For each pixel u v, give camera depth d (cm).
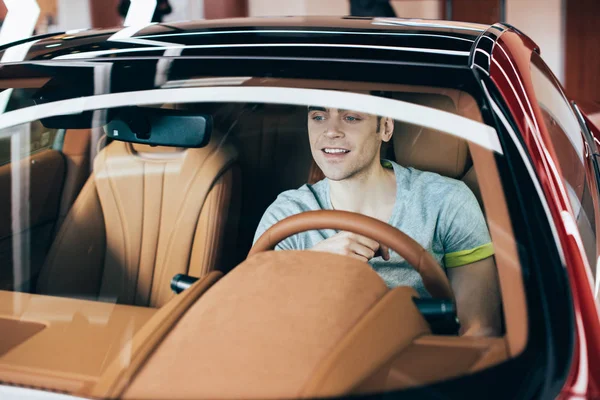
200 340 112
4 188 176
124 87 145
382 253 146
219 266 168
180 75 141
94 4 552
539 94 146
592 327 110
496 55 136
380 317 113
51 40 163
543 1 656
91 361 121
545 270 114
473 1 659
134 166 175
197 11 599
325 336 110
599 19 648
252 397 101
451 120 125
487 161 122
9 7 502
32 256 172
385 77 129
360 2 644
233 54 140
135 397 105
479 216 153
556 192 122
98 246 174
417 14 658
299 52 137
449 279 151
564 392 103
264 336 110
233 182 170
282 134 169
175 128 145
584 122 229
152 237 172
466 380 104
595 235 142
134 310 142
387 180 160
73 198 179
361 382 103
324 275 123
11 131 164
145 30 158
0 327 136
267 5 624
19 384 115
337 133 158
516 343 109
